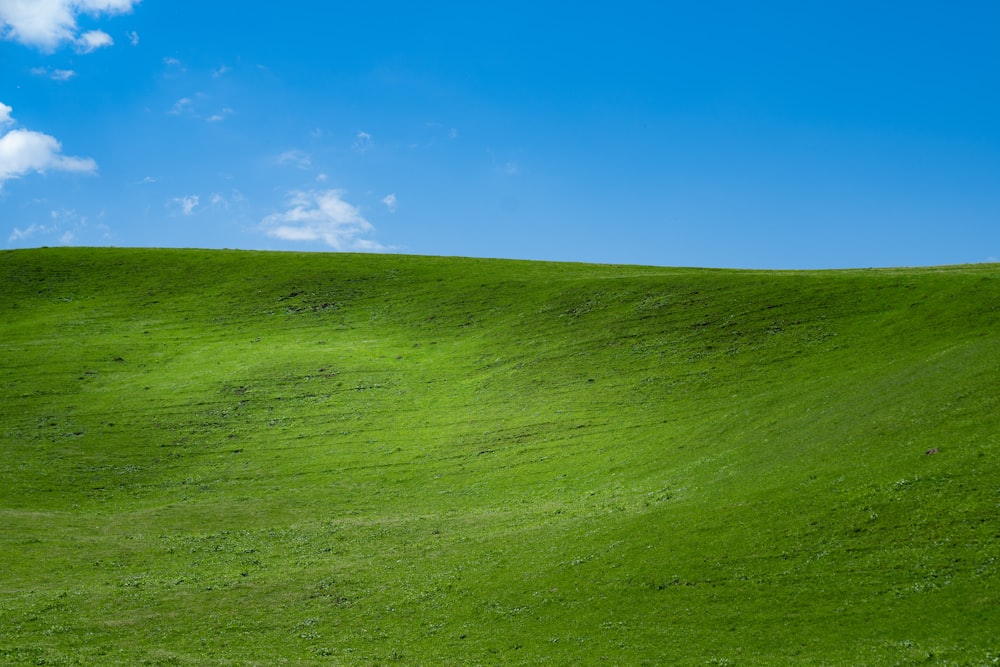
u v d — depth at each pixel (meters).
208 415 84.88
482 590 40.16
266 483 67.94
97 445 77.19
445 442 73.44
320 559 49.34
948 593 29.97
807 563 34.53
